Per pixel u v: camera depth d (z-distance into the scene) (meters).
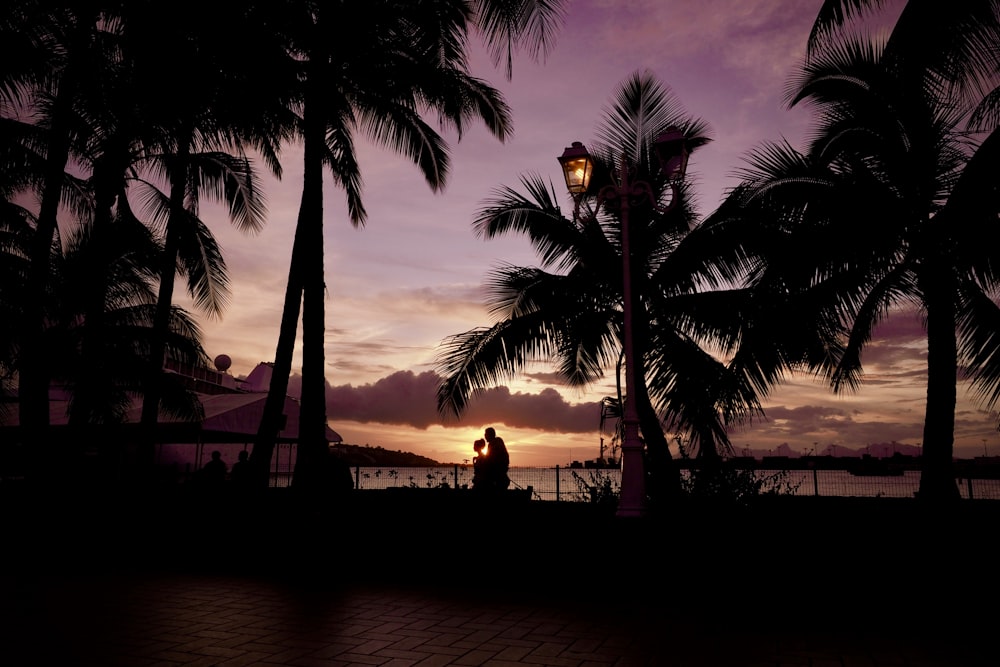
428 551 8.45
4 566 9.40
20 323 13.75
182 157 16.41
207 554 9.41
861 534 6.75
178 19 12.52
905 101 11.81
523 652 5.12
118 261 18.41
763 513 7.52
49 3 12.55
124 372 16.06
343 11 12.82
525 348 14.91
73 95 13.05
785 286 11.82
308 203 12.55
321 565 8.86
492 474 11.89
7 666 4.76
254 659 4.93
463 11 14.10
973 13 8.00
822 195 11.97
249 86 12.93
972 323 11.53
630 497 8.52
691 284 15.09
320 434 11.80
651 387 14.72
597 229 15.49
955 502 11.06
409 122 16.22
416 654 5.05
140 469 15.41
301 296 14.66
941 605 6.34
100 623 6.03
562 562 7.81
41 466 12.09
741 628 5.94
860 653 5.14
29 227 18.45
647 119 15.97
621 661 4.89
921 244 11.22
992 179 10.00
